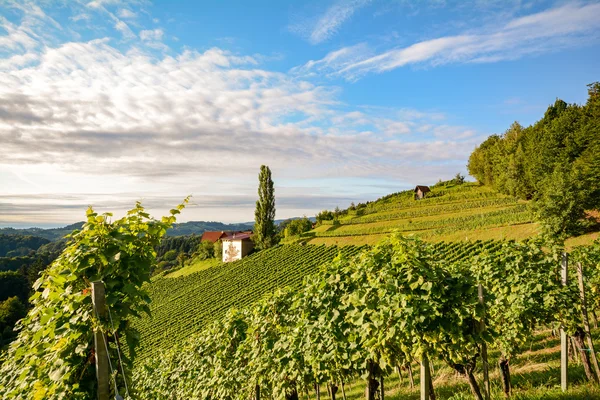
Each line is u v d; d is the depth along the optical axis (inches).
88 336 129.1
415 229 2156.7
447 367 385.4
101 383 116.7
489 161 3216.0
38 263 3159.5
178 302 2101.4
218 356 433.1
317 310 311.3
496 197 2817.4
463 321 199.6
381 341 213.2
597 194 1229.7
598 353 311.1
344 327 275.0
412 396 312.8
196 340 519.5
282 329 358.0
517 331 304.3
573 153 1704.0
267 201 2723.9
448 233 1780.3
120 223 149.6
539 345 405.4
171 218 157.0
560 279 310.5
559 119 1819.6
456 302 197.9
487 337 194.9
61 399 125.2
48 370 137.1
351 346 263.6
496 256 351.3
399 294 202.8
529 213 1483.8
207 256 3314.5
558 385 245.9
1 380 213.0
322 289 293.7
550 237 340.8
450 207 2645.2
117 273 135.6
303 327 316.5
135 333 137.2
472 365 211.2
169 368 572.1
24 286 2967.5
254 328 381.7
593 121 1557.6
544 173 1784.0
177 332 1577.3
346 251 2103.8
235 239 2785.4
